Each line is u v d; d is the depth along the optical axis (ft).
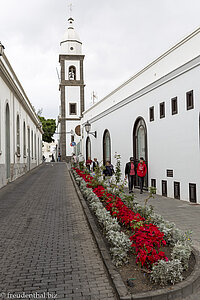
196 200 30.40
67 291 12.25
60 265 14.97
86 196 31.24
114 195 25.41
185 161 32.14
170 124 35.17
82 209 28.86
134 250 14.69
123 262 14.01
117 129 53.98
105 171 44.57
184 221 22.84
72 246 17.92
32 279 13.43
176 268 12.11
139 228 14.58
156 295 11.11
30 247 17.85
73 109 149.18
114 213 20.15
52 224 23.34
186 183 32.01
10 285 12.90
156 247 14.17
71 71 150.00
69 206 30.55
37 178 61.11
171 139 34.99
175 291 11.40
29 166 86.07
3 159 46.98
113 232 15.80
